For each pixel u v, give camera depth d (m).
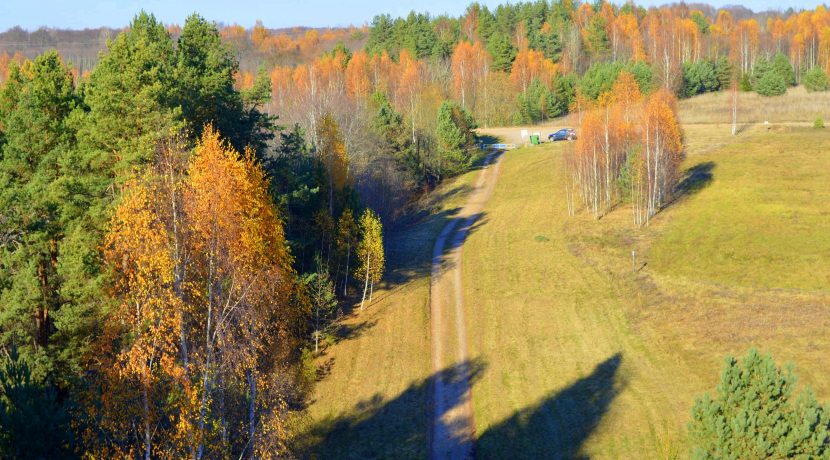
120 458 23.20
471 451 35.38
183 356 25.48
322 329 48.94
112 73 36.66
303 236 52.28
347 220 54.78
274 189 45.16
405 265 65.62
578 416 37.09
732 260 55.84
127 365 23.55
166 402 24.28
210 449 25.25
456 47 185.00
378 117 97.44
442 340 49.09
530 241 69.69
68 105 40.66
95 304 30.61
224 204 27.39
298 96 121.31
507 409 38.88
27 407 21.42
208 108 47.38
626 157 78.31
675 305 49.53
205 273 27.52
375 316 52.94
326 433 37.50
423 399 41.06
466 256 67.50
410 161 97.50
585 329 48.59
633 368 41.91
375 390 42.22
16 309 30.61
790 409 21.61
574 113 125.19
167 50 49.69
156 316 25.52
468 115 116.38
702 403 22.44
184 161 30.39
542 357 45.06
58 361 30.91
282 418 28.95
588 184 79.06
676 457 30.28
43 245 32.56
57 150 35.47
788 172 76.62
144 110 35.78
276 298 31.19
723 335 43.56
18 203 32.31
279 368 31.94
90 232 32.53
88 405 23.95
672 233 64.38
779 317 44.66
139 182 28.77
